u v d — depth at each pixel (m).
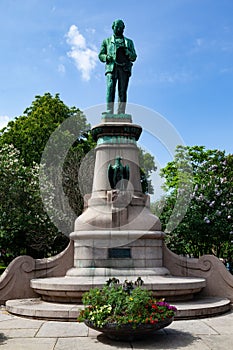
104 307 6.88
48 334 7.43
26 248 20.95
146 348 6.44
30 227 18.28
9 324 8.33
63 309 8.88
